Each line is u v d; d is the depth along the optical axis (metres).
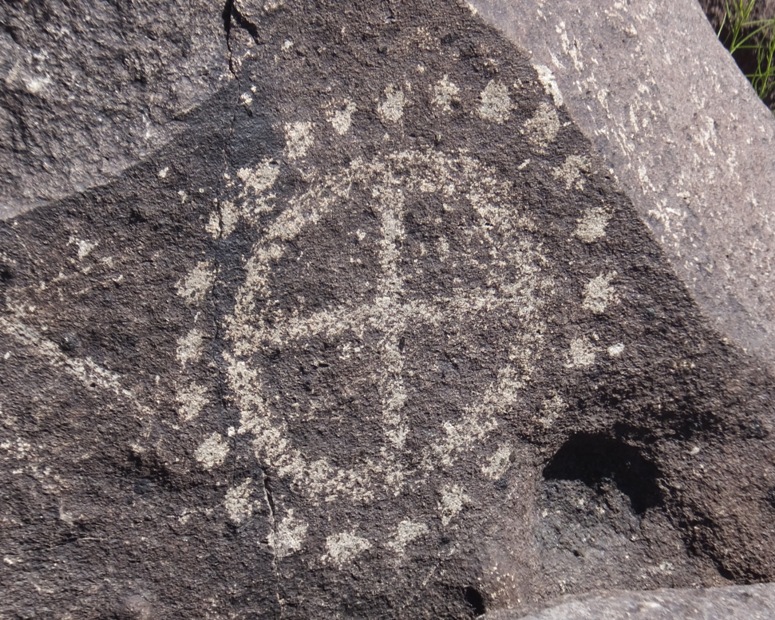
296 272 1.09
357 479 1.12
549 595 1.15
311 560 1.12
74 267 1.05
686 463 1.16
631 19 1.18
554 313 1.12
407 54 1.09
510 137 1.11
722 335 1.14
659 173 1.14
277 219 1.08
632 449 1.17
